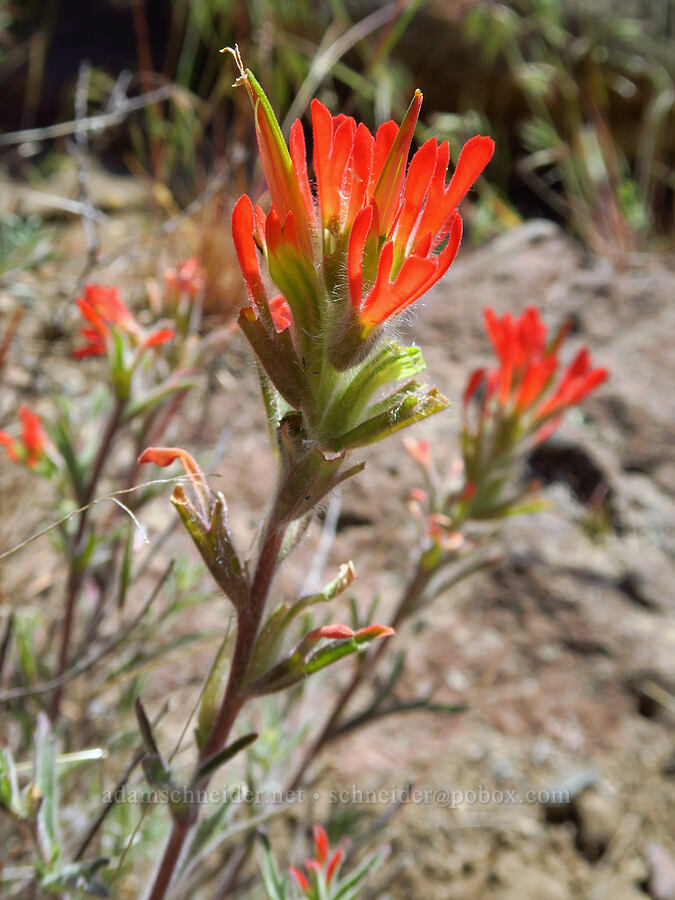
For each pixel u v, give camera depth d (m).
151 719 0.25
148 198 0.45
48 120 0.51
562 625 0.30
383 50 0.44
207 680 0.12
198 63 0.53
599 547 0.32
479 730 0.28
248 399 0.34
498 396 0.19
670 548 0.32
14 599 0.26
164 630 0.26
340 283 0.09
